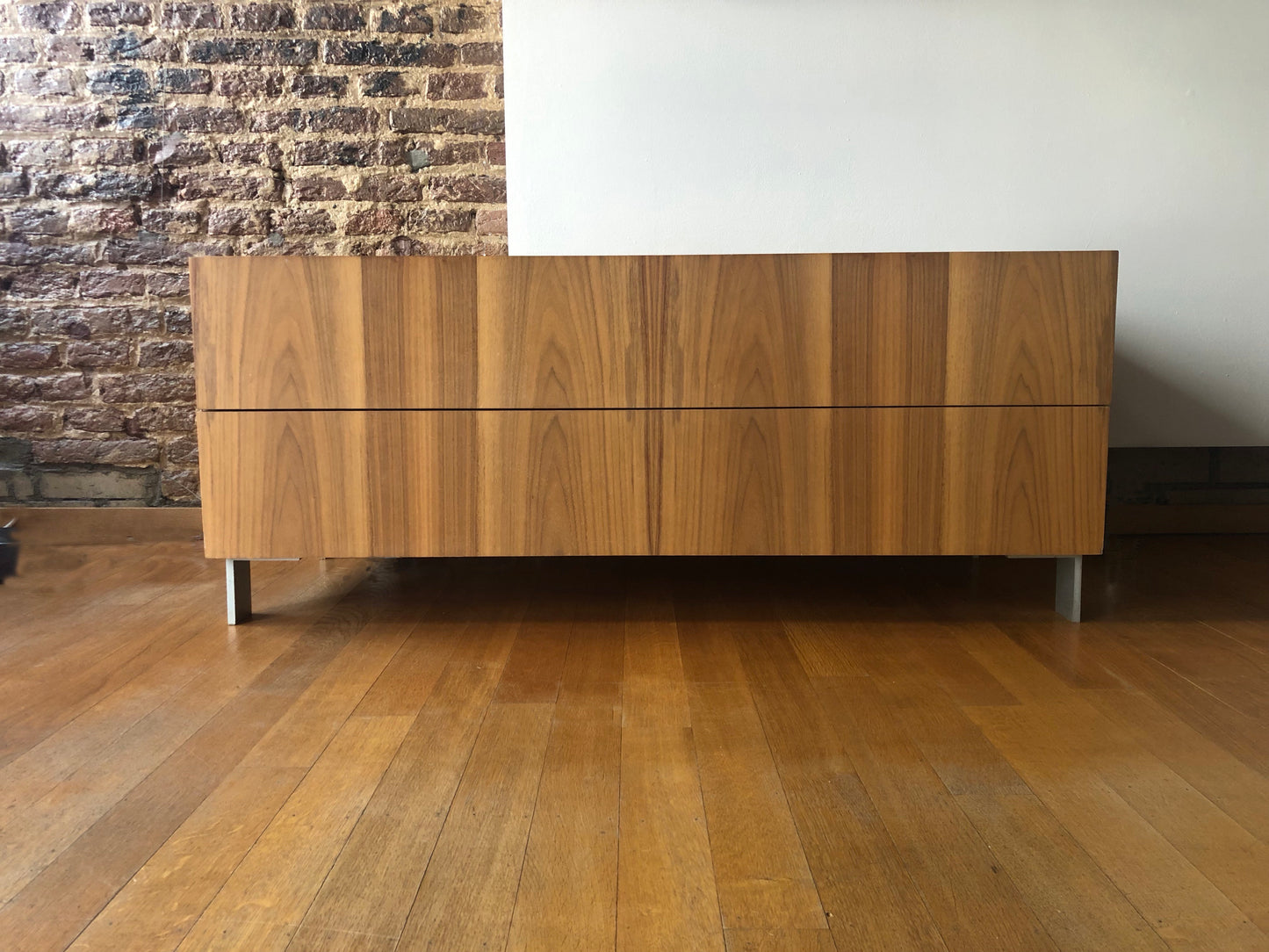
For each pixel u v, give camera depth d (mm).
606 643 1592
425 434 1585
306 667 1462
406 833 935
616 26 2260
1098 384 1579
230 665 1468
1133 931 772
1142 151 2293
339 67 2328
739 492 1597
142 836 929
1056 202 2311
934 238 2322
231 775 1072
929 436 1588
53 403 2375
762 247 2326
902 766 1096
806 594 1932
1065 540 1611
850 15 2256
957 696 1325
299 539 1611
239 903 813
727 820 962
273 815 974
